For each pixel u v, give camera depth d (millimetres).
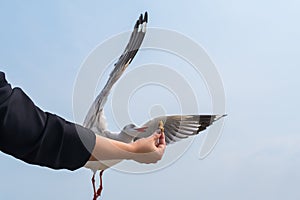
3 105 1223
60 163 1342
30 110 1282
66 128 1327
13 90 1279
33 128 1272
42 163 1325
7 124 1230
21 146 1277
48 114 1339
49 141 1306
